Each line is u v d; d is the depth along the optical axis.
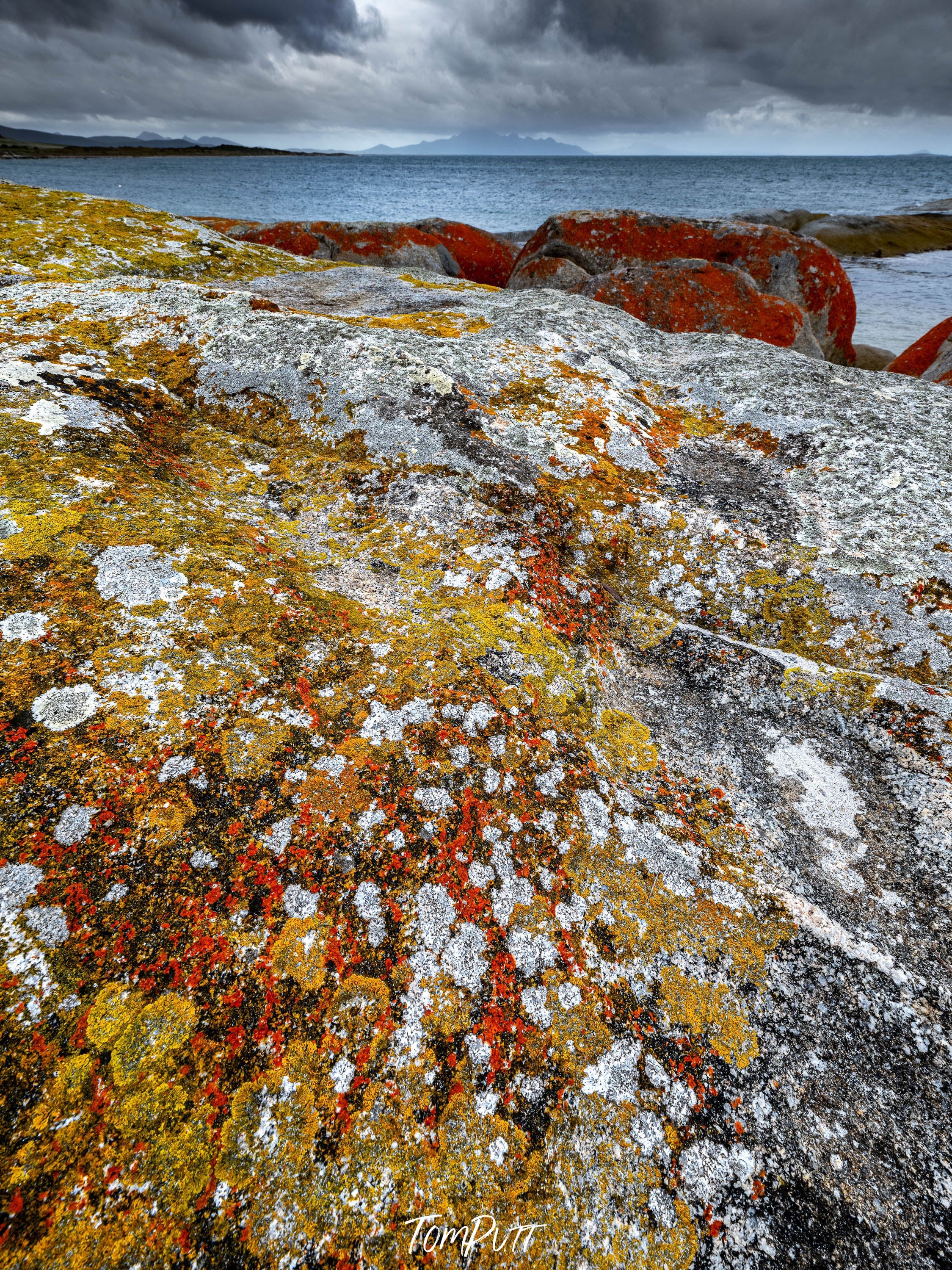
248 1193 3.63
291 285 22.64
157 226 24.66
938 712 7.24
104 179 164.12
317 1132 3.88
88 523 6.77
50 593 5.90
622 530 9.77
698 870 5.70
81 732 4.96
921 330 41.22
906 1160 4.41
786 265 27.91
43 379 9.52
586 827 5.70
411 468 9.65
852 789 6.67
